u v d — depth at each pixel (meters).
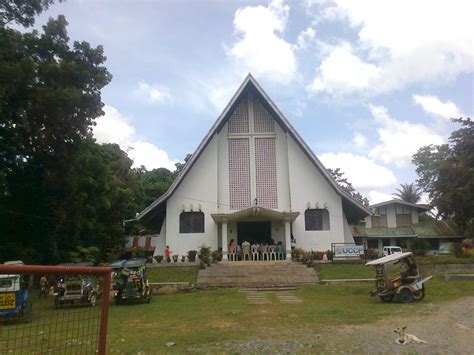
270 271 24.17
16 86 20.34
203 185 30.55
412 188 61.62
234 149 31.89
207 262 25.66
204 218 30.22
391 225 47.69
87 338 5.10
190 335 9.66
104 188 27.03
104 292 5.12
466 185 29.47
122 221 35.84
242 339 9.05
